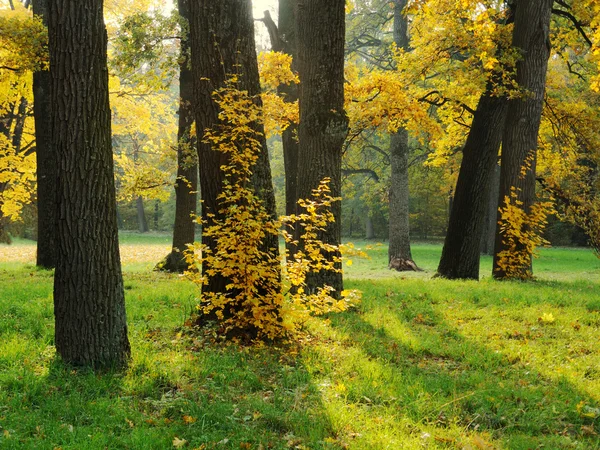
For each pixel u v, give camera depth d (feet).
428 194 153.17
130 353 19.66
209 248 24.26
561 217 55.26
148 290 33.96
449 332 26.27
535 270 77.61
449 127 60.39
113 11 66.74
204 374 18.71
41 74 47.65
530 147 44.96
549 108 52.13
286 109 38.50
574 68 77.61
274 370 19.79
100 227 18.69
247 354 21.36
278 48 47.50
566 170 55.67
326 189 24.47
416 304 31.68
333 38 30.50
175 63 43.34
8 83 55.21
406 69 48.37
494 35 46.06
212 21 24.03
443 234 177.99
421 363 21.71
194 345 22.18
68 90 18.04
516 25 45.14
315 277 30.55
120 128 75.56
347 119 31.09
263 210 23.09
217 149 23.24
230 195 23.61
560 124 52.90
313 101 30.76
